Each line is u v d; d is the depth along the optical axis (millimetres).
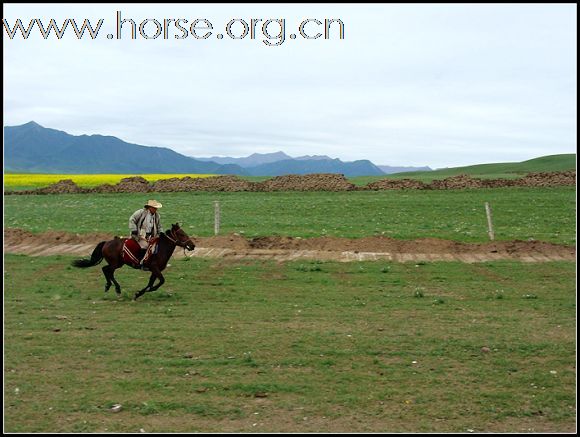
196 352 11727
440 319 14500
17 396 9312
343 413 8711
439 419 8508
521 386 9836
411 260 23828
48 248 26828
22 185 75188
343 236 28719
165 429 8141
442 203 43594
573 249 25094
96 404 9000
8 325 13805
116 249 17344
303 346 12094
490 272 21297
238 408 8875
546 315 14891
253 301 16766
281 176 61000
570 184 54000
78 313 15141
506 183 55594
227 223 33812
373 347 12008
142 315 14961
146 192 56062
